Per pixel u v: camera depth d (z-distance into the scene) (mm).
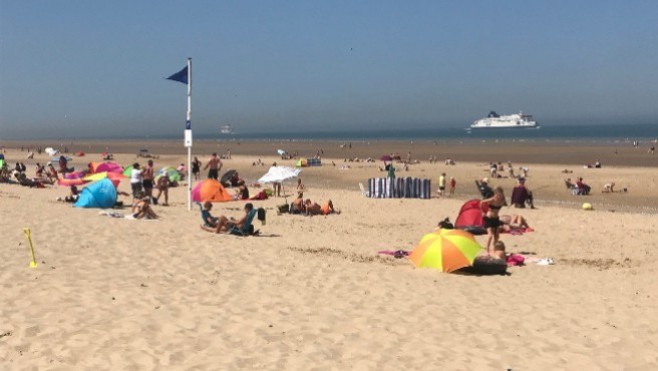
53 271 9461
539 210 22828
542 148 78562
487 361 6668
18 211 15555
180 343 6711
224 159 62062
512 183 35594
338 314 8203
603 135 146000
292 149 89250
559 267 12523
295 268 10789
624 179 35938
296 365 6266
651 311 8938
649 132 167000
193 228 14750
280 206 20594
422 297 9336
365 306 8680
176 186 28953
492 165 41906
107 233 12945
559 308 9031
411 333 7562
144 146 117188
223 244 12688
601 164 50188
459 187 34625
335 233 16453
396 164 50656
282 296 8945
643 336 7730
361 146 98125
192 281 9500
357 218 20125
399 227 18500
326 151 81438
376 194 26625
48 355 6168
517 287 10383
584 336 7684
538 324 8172
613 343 7426
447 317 8336
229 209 21188
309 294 9156
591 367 6590
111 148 107375
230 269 10461
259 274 10227
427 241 11594
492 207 13305
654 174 38281
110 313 7602
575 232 17547
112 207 18750
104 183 18703
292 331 7371
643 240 16297
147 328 7133
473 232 17016
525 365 6598
